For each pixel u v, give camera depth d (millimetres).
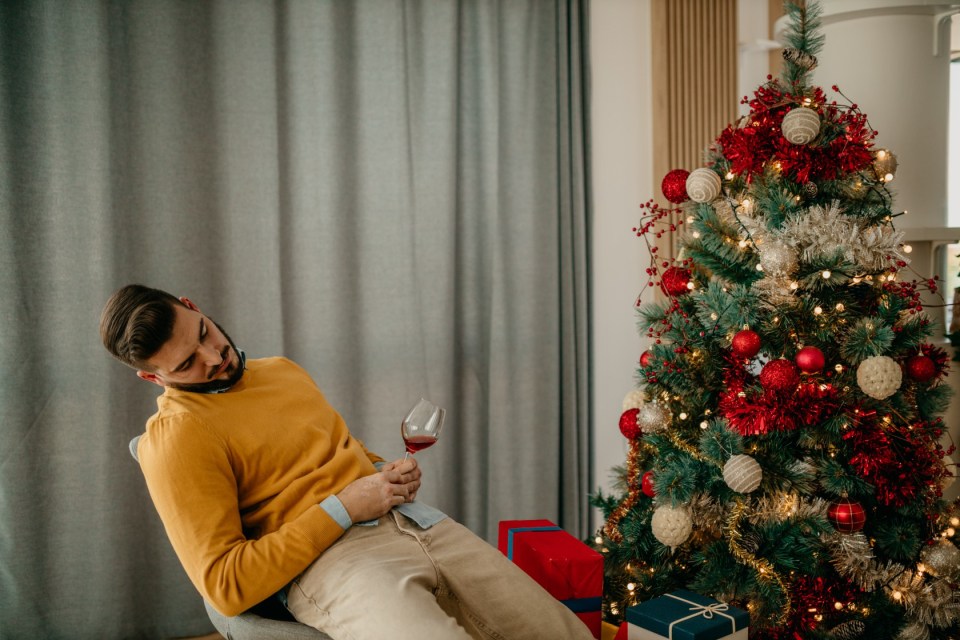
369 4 2561
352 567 1312
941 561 1753
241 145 2383
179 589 2271
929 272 2406
